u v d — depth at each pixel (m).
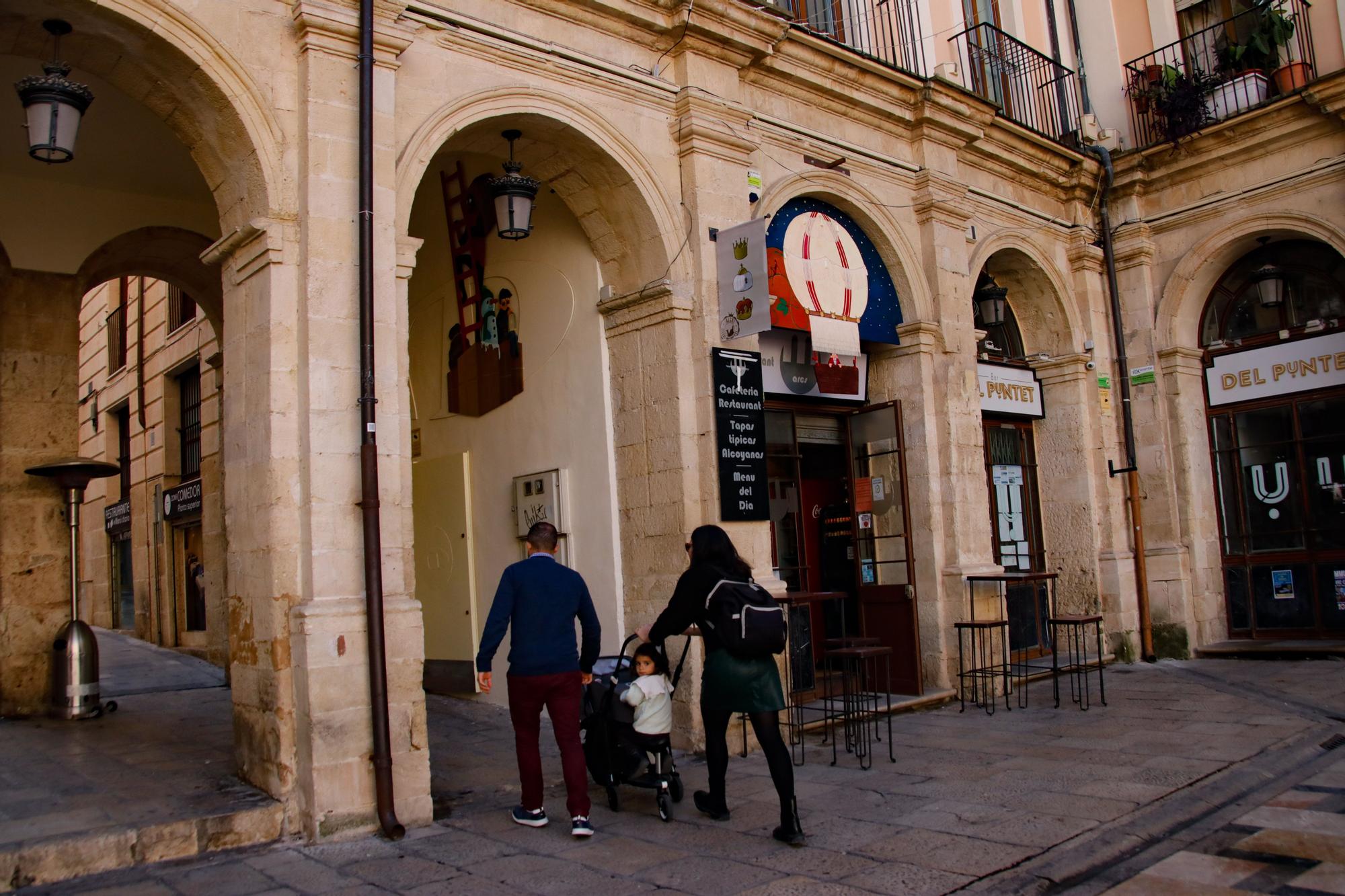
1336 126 10.84
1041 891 4.37
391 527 5.87
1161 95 11.86
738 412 7.86
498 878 4.69
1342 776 6.14
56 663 8.17
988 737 7.68
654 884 4.55
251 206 5.96
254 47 5.83
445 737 7.96
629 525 8.02
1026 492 11.80
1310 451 11.46
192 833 5.08
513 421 9.09
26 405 8.21
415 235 10.33
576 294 8.52
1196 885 4.39
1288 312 11.75
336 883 4.66
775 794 6.13
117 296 15.79
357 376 5.85
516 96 6.98
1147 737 7.34
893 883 4.44
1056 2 12.87
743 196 8.23
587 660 5.64
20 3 5.26
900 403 9.71
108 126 7.46
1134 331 12.26
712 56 8.18
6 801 5.50
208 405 11.41
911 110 9.96
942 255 9.95
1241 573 11.95
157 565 13.62
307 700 5.40
